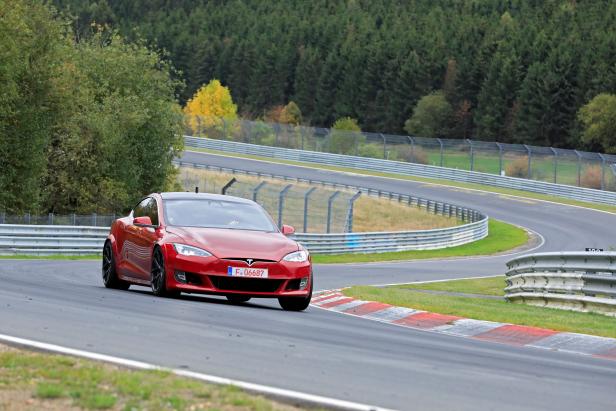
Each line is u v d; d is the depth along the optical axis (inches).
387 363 1027.9
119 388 768.3
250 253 1605.6
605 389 967.6
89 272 2610.7
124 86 6437.0
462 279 3459.6
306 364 973.2
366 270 3742.6
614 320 1755.7
